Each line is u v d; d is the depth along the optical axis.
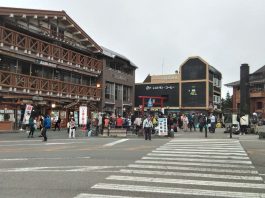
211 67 61.91
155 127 29.59
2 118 31.03
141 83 63.06
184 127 36.12
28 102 33.81
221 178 10.35
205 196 8.21
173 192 8.52
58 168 11.89
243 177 10.52
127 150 17.30
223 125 48.84
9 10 32.66
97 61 45.53
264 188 9.09
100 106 46.12
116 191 8.56
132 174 10.82
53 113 37.09
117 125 30.22
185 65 60.75
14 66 34.16
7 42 31.47
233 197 8.16
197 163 13.16
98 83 46.28
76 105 39.94
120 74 51.03
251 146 19.42
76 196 8.01
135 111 55.97
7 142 21.66
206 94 59.03
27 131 31.06
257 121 39.22
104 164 12.77
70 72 42.06
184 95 60.34
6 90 31.70
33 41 34.97
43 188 8.83
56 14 37.94
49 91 36.69
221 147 18.77
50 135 28.44
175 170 11.60
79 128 38.47
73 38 42.44
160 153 16.06
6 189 8.71
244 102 30.50
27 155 15.45
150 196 8.12
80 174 10.78
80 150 17.39
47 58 36.38
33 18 35.97
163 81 62.09
